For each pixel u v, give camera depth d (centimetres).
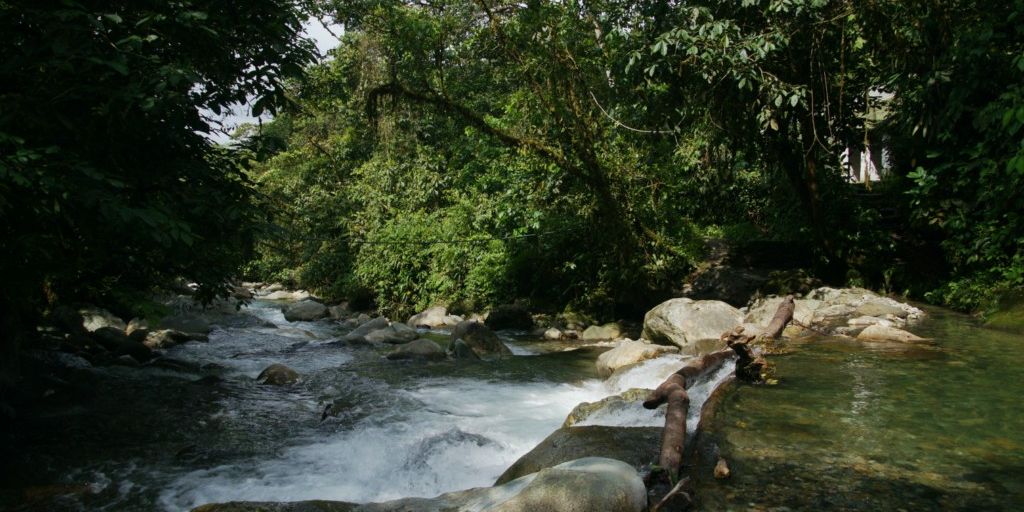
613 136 1087
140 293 559
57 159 405
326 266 1845
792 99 822
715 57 820
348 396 704
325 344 1097
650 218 1159
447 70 1178
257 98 540
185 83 467
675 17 888
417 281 1559
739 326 522
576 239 1243
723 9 870
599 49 1015
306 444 538
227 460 501
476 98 1453
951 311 871
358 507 355
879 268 1052
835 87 977
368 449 518
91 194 392
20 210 401
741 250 1257
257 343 1091
